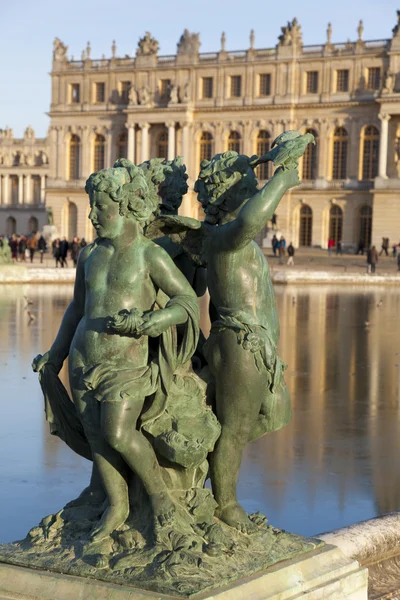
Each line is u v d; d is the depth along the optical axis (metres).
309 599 5.44
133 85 131.50
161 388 5.51
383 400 18.55
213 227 5.75
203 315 32.31
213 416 5.73
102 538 5.47
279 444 14.32
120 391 5.33
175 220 5.66
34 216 179.50
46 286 54.28
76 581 5.17
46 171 178.50
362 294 55.25
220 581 5.10
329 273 67.44
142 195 5.48
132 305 5.48
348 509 10.69
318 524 10.10
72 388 5.57
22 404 16.97
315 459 13.29
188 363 5.82
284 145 5.55
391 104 114.50
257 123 124.25
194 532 5.51
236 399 5.70
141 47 130.50
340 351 26.39
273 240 101.38
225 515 5.85
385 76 115.38
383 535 7.75
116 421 5.34
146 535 5.46
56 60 136.88
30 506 10.57
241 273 5.68
